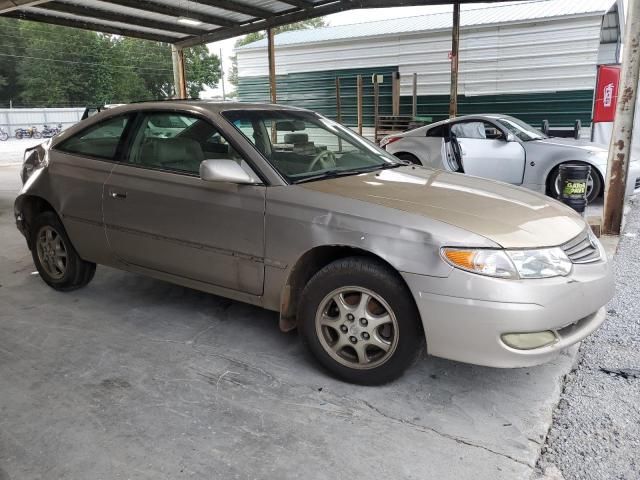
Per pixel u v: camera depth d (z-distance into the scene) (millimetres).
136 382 3031
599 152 7773
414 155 9148
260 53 17281
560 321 2600
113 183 3807
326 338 3049
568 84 12695
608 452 2428
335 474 2287
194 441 2506
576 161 7785
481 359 2609
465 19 14211
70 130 4301
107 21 11430
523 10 14062
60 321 3879
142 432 2572
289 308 3209
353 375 2973
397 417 2703
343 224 2875
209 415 2713
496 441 2512
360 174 3512
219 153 3443
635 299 4219
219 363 3258
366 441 2510
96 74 57125
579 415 2719
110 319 3910
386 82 15078
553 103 12969
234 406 2795
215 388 2973
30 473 2291
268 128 3678
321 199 3000
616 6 13258
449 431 2588
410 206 2875
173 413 2730
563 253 2705
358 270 2844
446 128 8961
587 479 2256
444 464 2350
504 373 3141
